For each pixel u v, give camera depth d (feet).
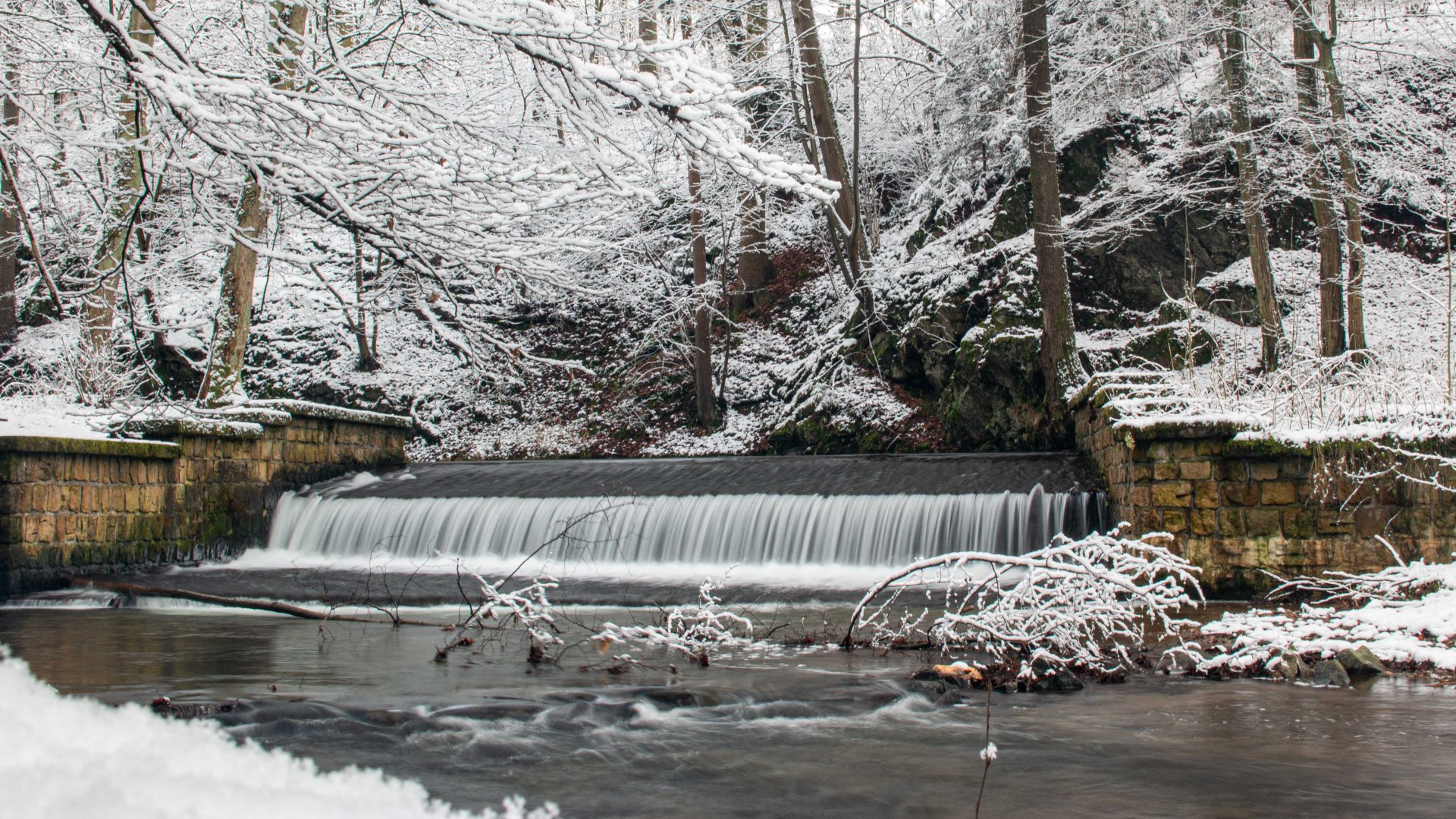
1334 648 23.00
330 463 55.01
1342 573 29.58
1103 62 60.13
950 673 21.81
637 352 75.77
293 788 10.01
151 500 44.11
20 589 38.06
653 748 16.25
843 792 13.99
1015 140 65.16
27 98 28.14
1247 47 55.98
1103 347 58.54
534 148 23.95
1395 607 27.02
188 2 37.45
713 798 13.74
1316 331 58.23
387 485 54.13
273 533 50.39
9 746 9.12
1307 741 16.70
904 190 84.79
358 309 26.71
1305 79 53.36
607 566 44.52
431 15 29.32
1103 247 62.18
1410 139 64.64
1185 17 55.57
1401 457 32.01
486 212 21.17
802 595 37.70
